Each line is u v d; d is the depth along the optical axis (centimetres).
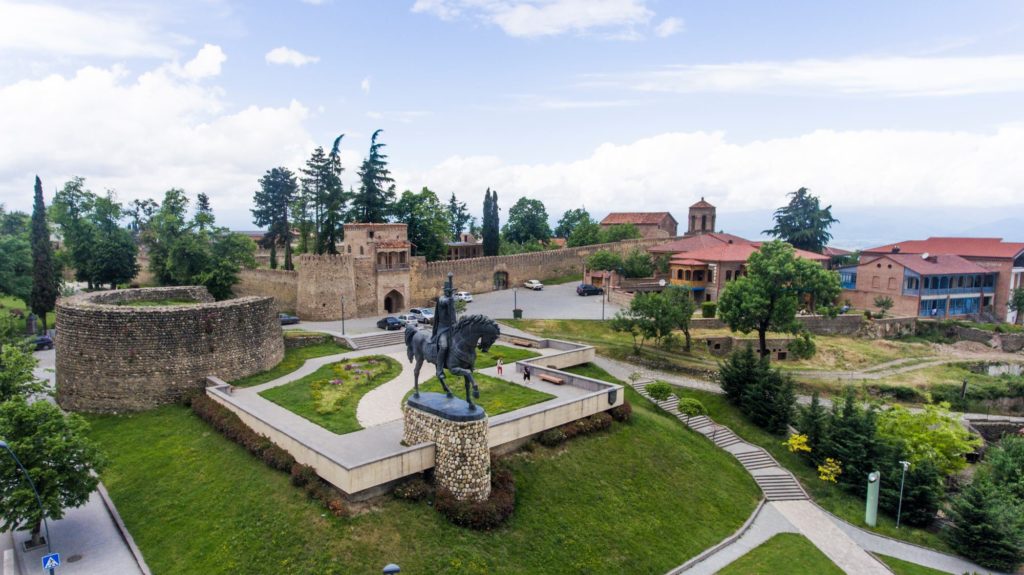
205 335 4141
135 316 3966
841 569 3256
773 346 6209
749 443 4625
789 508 3888
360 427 3341
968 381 6009
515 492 3042
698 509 3512
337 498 2711
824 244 10544
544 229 12750
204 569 2489
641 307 5731
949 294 8194
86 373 4012
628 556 2920
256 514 2725
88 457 2775
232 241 7531
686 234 12394
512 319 6706
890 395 5706
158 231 7312
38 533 2744
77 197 7644
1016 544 3353
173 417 3834
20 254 6881
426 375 4447
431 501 2820
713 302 7056
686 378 5484
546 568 2666
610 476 3447
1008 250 8806
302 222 8562
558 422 3647
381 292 7106
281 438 3130
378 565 2442
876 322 7244
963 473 4684
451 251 10200
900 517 3891
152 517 2864
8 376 3158
